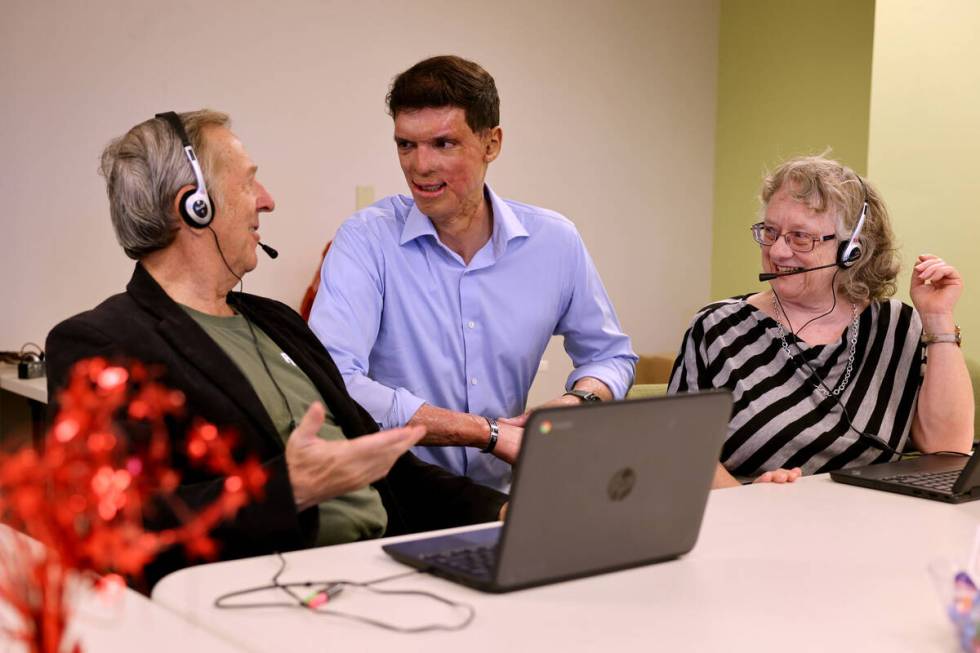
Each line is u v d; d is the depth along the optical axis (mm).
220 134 1718
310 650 1003
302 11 4125
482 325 2385
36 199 3676
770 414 2180
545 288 2443
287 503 1413
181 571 1252
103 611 1089
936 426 2170
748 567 1300
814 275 2213
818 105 4738
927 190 3037
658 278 5168
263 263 4117
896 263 2268
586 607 1137
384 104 4336
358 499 1799
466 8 4516
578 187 4895
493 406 2432
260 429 1617
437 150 2182
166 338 1596
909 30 3027
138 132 1666
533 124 4742
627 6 4949
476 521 1936
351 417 1885
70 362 1531
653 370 4859
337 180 4250
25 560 802
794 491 1765
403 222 2367
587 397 2391
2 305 3643
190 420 1562
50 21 3654
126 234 1676
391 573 1252
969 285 3004
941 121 2994
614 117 4965
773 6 4926
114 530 865
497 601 1151
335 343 2223
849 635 1064
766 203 2275
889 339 2234
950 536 1473
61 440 789
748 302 2338
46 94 3666
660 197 5133
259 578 1227
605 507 1214
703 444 1286
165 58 3869
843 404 2182
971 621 1003
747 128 5098
